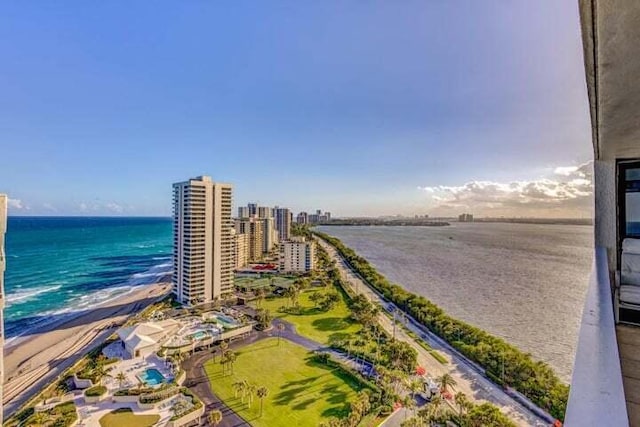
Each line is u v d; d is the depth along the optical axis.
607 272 4.50
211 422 25.17
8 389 32.12
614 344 2.87
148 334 39.81
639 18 2.36
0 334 5.02
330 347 40.22
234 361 36.12
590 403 2.28
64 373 33.16
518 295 68.88
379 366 33.19
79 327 49.72
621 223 4.87
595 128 4.13
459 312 57.41
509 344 40.31
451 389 30.39
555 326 50.00
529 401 28.42
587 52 2.94
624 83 3.07
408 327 48.41
